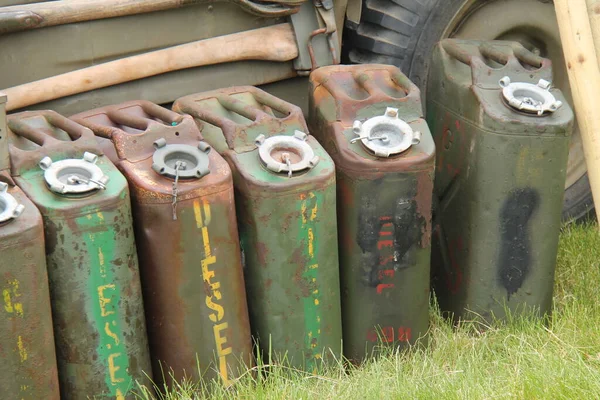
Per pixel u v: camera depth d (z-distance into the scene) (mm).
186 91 4375
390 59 4977
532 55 4258
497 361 3863
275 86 4613
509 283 4141
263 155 3621
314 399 3633
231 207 3555
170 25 4254
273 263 3670
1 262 3125
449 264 4336
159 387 3725
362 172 3766
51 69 4043
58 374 3479
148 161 3545
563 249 4918
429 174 3830
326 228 3705
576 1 4000
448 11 4887
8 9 3861
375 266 3898
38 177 3350
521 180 3986
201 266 3537
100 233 3330
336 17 4730
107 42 4129
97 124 3668
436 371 3803
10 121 3535
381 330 3998
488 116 3949
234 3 4352
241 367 3725
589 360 3781
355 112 3895
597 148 4035
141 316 3523
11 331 3197
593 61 4012
